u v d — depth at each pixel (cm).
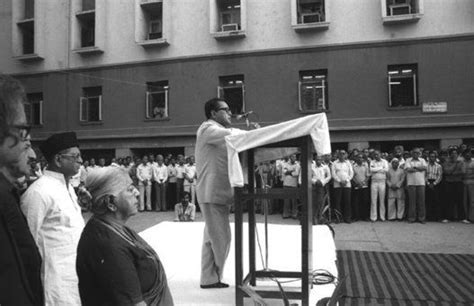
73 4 1719
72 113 1719
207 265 385
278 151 410
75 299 237
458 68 1344
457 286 477
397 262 594
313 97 1463
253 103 1495
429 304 415
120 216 196
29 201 236
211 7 1522
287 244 570
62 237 241
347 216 970
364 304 417
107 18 1669
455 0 1349
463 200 970
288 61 1471
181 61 1573
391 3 1438
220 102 377
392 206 1000
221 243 369
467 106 1332
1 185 133
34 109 1803
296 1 1449
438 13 1361
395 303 419
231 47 1523
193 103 1559
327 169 970
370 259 612
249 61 1504
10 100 119
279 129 310
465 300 426
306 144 321
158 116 1623
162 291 198
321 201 955
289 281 387
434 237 792
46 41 1759
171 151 1636
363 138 1396
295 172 1031
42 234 238
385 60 1395
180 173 1252
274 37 1484
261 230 668
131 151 1639
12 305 111
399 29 1385
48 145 259
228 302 348
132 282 176
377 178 988
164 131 1585
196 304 344
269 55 1487
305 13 1488
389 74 1413
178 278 423
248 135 312
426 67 1364
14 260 117
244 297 345
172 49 1584
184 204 993
